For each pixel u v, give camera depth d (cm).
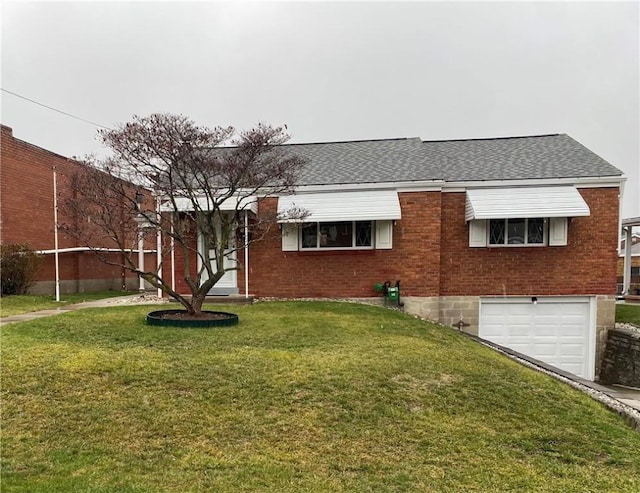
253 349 752
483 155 1568
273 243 1421
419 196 1364
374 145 1762
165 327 892
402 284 1376
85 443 447
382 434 493
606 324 1335
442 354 802
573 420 561
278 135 1173
